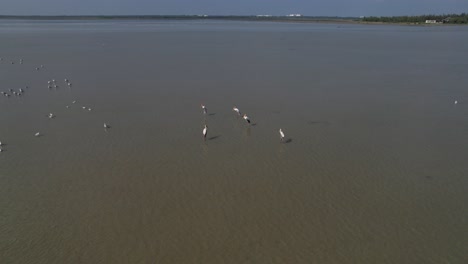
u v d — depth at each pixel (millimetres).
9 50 93875
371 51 98875
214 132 38188
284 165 31375
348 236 22938
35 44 108312
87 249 21875
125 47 102000
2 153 33125
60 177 29297
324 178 29297
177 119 41656
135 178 29250
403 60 82375
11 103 46781
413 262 20969
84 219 24438
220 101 48125
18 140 35750
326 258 21266
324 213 25062
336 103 47750
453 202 26188
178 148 34469
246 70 68188
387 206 25766
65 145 34781
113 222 24188
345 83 58688
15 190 27531
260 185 28328
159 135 37312
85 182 28625
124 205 25906
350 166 31156
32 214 24875
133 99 48656
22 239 22625
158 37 135750
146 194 27156
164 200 26453
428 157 32719
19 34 146875
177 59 80250
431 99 49719
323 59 83188
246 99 49094
